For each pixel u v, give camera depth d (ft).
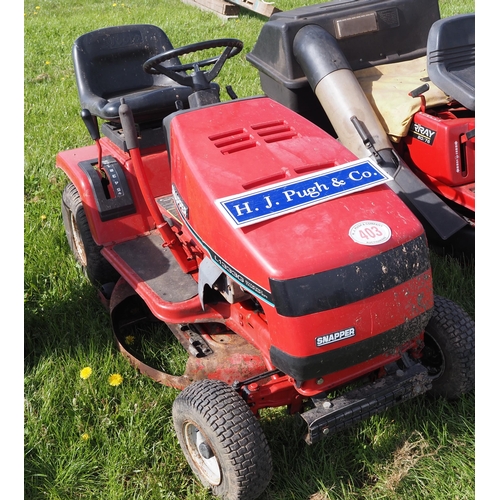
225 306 9.01
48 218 14.03
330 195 7.57
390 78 12.98
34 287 11.87
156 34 13.03
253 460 7.26
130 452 8.50
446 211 11.11
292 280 6.87
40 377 9.91
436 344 8.63
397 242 7.25
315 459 8.36
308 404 8.45
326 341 6.98
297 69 13.10
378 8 13.24
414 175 11.50
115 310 10.72
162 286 9.48
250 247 7.16
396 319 7.25
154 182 11.41
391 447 8.37
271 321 7.20
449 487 7.73
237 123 8.73
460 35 11.59
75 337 10.73
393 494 7.74
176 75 9.25
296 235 7.16
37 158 16.81
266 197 7.51
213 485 7.86
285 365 7.18
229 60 23.32
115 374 9.46
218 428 7.30
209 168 7.98
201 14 31.73
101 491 8.13
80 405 9.33
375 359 7.66
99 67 12.52
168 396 9.34
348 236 7.17
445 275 11.28
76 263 12.71
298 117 8.98
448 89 11.37
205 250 8.09
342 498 7.80
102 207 10.84
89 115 10.80
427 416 8.68
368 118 11.73
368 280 7.04
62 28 30.27
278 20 13.48
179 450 8.61
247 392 7.73
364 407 7.60
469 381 8.50
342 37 13.02
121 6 35.35
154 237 10.99
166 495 7.96
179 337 9.37
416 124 11.69
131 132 8.91
